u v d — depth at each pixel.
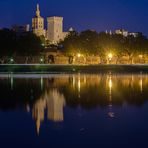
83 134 35.47
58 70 176.12
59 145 32.06
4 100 60.91
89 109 50.56
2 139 33.88
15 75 140.75
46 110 49.53
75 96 67.06
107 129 37.50
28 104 55.78
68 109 50.50
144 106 53.62
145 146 31.70
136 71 184.00
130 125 39.44
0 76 133.12
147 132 36.31
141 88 84.44
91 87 86.81
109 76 137.75
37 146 31.83
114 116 44.78
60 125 39.22
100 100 60.94
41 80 110.94
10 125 39.31
